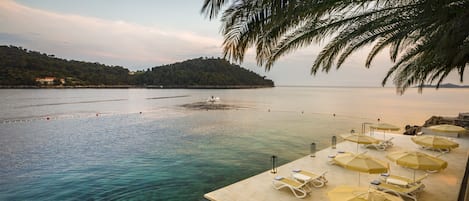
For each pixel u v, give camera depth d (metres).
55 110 39.22
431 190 7.16
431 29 4.20
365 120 31.44
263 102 61.53
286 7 2.73
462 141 12.85
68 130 23.92
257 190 7.31
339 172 8.87
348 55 6.18
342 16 4.32
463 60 6.45
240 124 28.27
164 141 19.52
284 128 25.73
